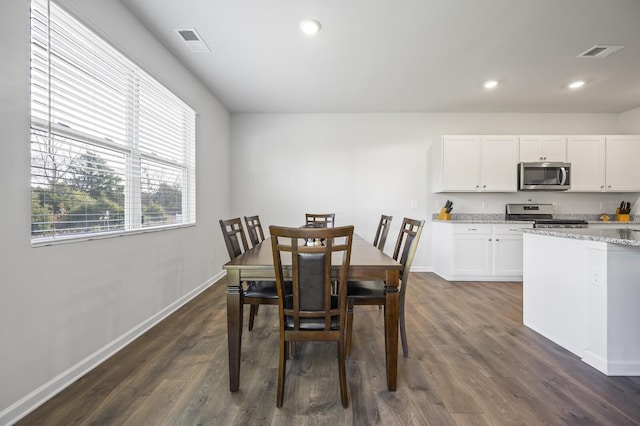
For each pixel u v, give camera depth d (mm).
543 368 1721
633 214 4078
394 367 1500
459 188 3867
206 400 1426
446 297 3082
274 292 1752
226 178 4145
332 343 2072
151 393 1474
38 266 1393
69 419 1287
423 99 3771
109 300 1862
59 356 1500
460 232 3689
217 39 2420
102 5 1797
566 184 3770
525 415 1323
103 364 1746
